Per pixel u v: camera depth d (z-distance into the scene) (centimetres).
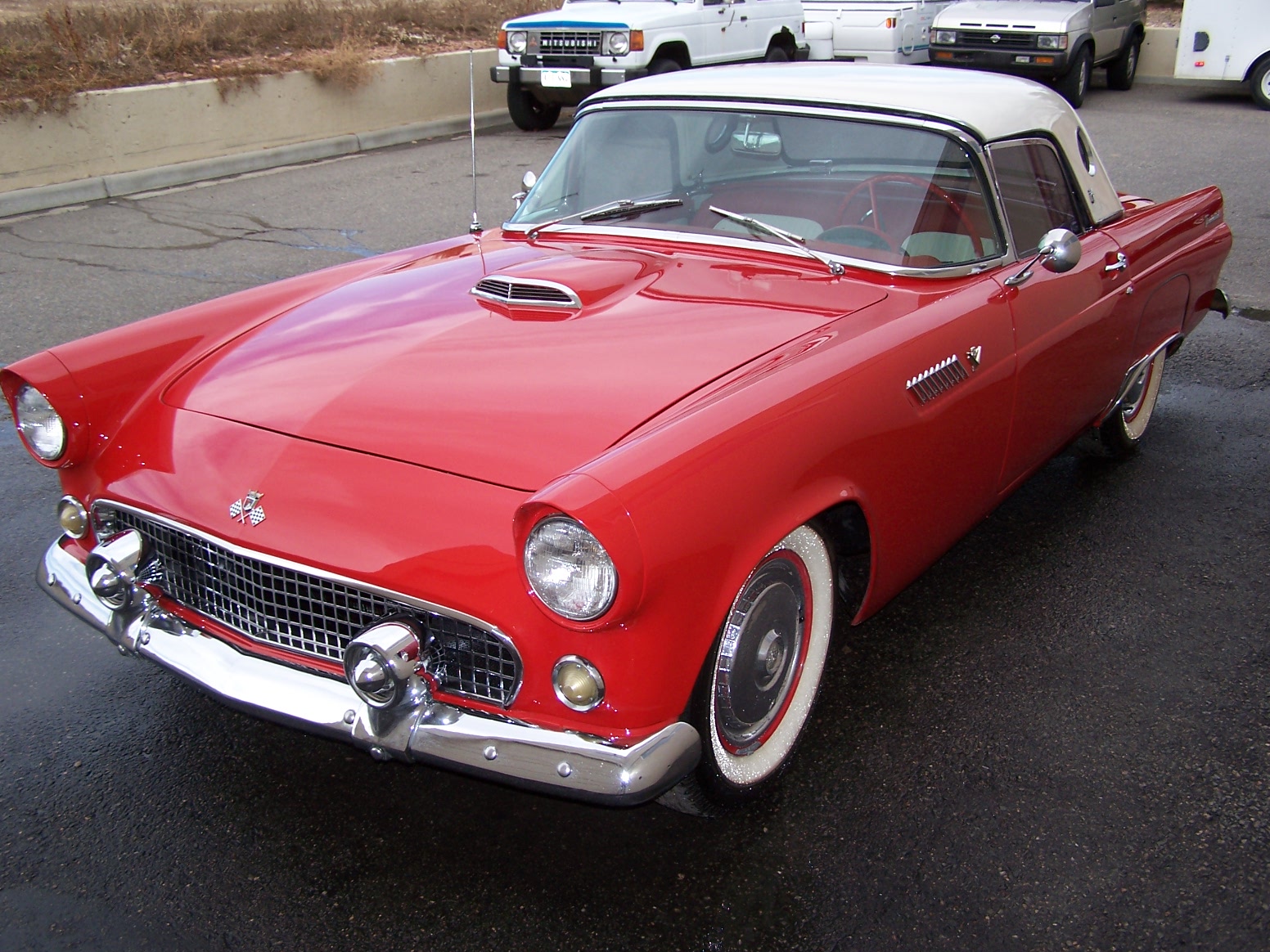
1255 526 428
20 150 964
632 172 373
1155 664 337
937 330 299
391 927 239
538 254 349
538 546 206
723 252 340
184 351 306
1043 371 353
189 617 271
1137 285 412
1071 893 247
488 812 276
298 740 303
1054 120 387
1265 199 971
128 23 1261
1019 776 286
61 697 319
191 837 266
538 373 263
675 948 234
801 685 284
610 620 207
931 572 394
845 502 274
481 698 234
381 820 273
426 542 228
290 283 350
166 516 258
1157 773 288
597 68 1223
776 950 233
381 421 254
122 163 1041
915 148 338
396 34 1517
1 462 475
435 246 389
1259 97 1492
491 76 1349
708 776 251
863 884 250
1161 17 2066
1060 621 361
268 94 1162
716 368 262
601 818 274
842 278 323
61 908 243
